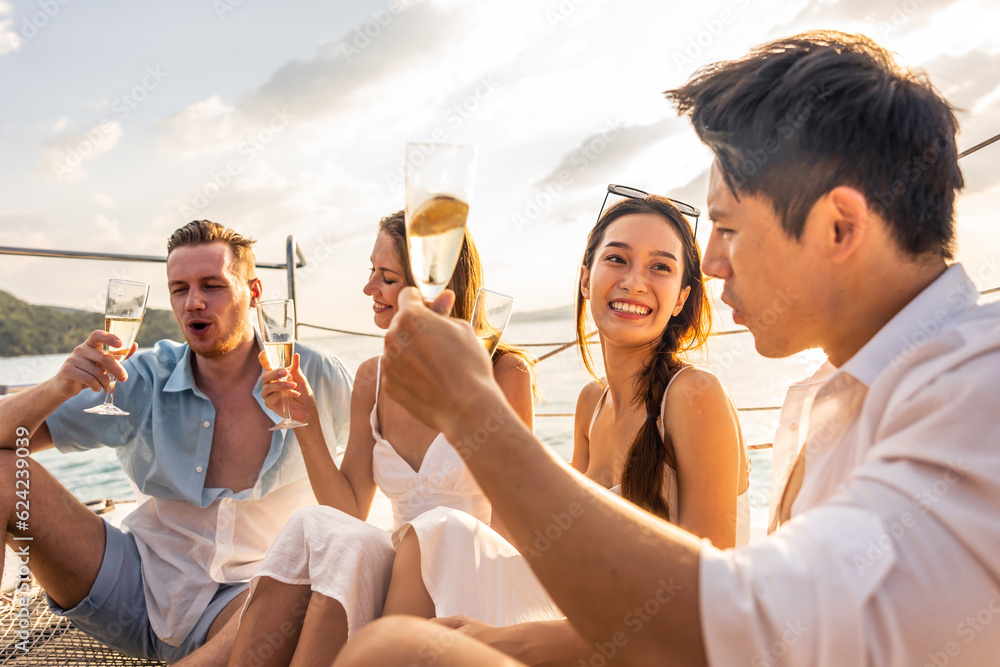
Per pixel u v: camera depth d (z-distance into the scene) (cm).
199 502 205
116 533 202
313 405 207
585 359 212
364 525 142
